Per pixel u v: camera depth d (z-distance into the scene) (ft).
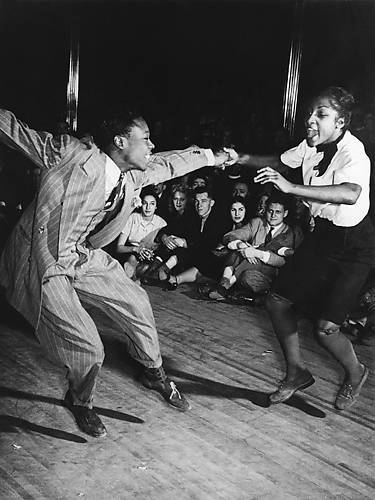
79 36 25.23
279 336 8.89
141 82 28.30
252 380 10.00
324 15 24.67
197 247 15.17
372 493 7.07
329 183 8.24
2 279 7.89
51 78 27.71
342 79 24.66
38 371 9.80
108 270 8.25
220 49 27.40
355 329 12.04
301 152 8.71
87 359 7.52
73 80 24.66
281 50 26.13
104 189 7.45
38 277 7.32
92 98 27.58
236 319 12.90
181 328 12.19
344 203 7.88
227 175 16.40
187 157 8.79
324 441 8.19
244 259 14.07
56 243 7.34
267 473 7.36
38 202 7.40
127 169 7.84
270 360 10.84
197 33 27.55
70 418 8.41
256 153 21.26
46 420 8.32
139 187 8.39
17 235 7.75
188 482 7.09
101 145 7.75
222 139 22.00
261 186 15.85
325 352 11.30
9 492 6.70
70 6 26.86
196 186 15.65
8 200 16.94
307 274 8.48
